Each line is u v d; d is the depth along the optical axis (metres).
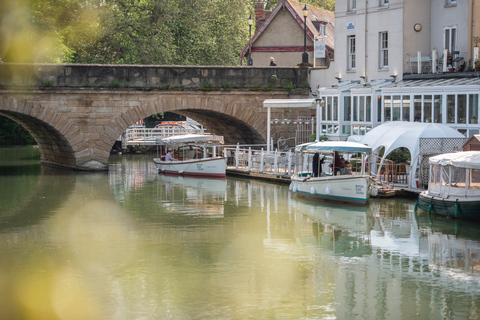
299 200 33.31
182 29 64.88
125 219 28.77
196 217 29.22
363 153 31.83
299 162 37.59
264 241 24.81
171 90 44.94
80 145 44.22
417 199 31.64
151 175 45.59
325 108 42.94
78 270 21.08
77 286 19.55
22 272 20.89
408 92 37.72
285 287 19.47
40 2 45.53
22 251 23.38
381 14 42.47
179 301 18.30
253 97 46.56
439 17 41.28
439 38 41.38
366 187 30.86
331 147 31.44
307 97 47.06
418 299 18.47
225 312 17.53
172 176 45.00
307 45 56.12
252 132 48.41
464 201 26.70
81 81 43.38
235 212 30.33
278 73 46.72
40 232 26.30
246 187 38.56
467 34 39.19
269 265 21.67
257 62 57.88
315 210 30.55
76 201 33.44
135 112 44.56
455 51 39.38
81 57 60.19
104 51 61.44
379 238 25.08
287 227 27.11
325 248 23.77
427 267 21.36
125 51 61.25
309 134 46.91
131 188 38.41
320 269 21.23
